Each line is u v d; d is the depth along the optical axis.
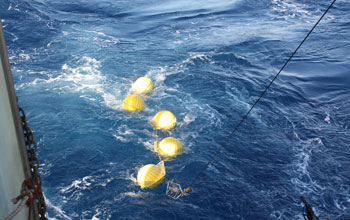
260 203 10.95
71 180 11.74
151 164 12.07
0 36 2.31
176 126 14.95
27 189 2.66
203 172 12.26
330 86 18.81
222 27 29.12
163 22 30.67
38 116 15.34
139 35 27.03
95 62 21.19
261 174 12.24
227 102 17.02
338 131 14.73
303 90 18.33
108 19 31.34
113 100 16.92
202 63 21.55
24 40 24.02
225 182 11.81
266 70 20.84
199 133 14.51
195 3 37.34
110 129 14.59
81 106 16.28
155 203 10.85
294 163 12.80
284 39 26.09
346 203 10.96
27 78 18.70
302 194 11.33
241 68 21.03
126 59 21.89
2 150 2.41
